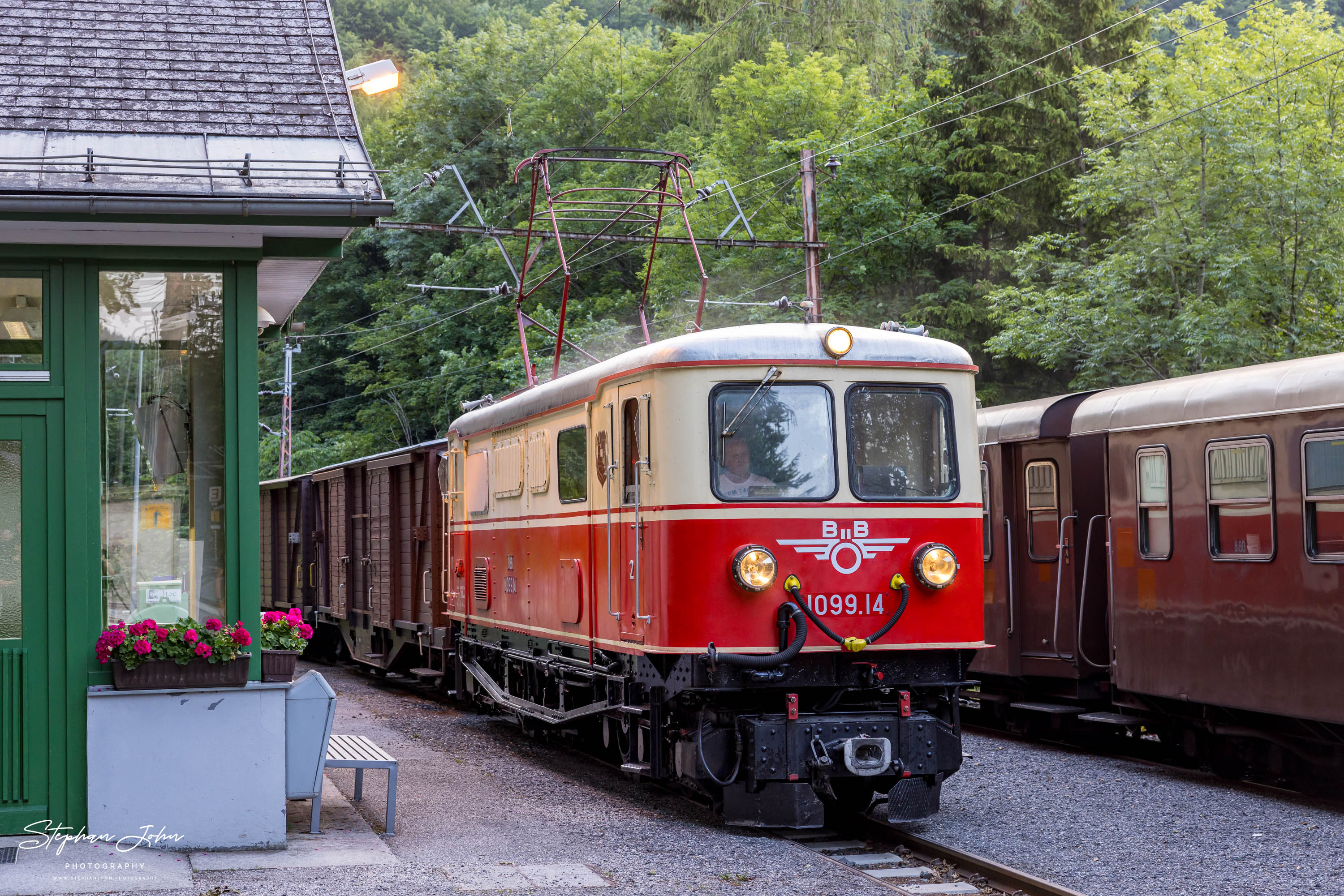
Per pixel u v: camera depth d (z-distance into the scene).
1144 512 10.88
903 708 8.17
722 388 8.20
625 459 8.89
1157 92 23.34
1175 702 10.79
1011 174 30.94
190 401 7.30
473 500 13.55
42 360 7.08
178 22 8.24
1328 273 21.06
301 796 7.54
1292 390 9.23
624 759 9.30
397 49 66.56
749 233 19.95
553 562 10.56
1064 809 8.87
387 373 46.78
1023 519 12.76
